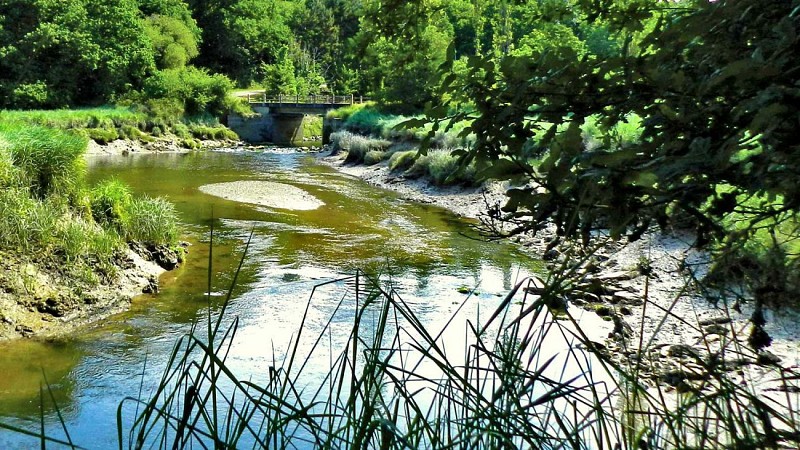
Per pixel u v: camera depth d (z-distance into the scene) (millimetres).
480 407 1805
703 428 1858
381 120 30250
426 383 5062
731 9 1633
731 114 1440
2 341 6848
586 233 1587
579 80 1739
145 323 7488
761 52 1388
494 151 1802
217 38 70688
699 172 1390
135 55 45219
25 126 10938
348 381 5508
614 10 2398
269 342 6762
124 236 9805
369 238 12477
